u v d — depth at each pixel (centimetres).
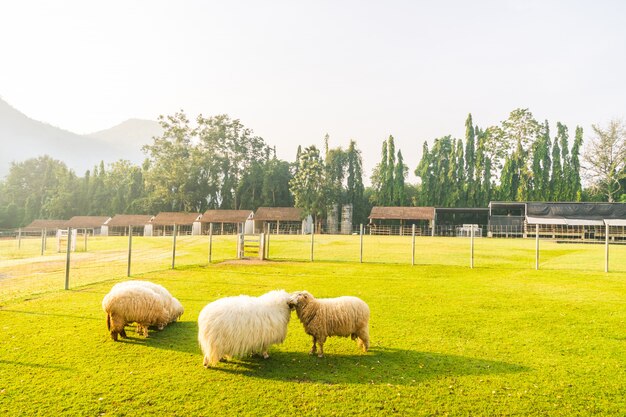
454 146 9281
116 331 951
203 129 9994
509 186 8725
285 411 641
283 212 7806
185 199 9131
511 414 640
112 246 4434
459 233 7238
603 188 8525
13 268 2320
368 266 2480
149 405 655
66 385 720
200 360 849
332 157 9512
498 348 942
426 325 1127
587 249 3825
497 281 1892
